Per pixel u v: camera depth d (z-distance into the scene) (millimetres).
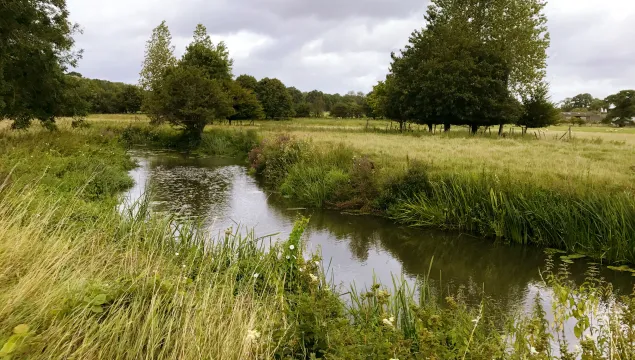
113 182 13172
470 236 9875
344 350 3025
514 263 8172
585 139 28250
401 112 35125
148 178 16688
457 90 31500
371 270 7559
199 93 29391
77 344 2736
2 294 2893
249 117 59406
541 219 9148
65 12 18094
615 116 90062
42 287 3123
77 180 10727
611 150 19562
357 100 113438
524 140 26750
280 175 15578
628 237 7918
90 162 13922
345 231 10211
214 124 45562
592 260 8156
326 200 12727
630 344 3402
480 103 31234
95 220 6281
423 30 35719
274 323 3621
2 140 14695
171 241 6094
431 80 32438
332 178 13266
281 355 3205
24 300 2898
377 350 3102
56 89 18156
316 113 91250
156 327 2965
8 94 16062
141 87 45562
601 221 8328
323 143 19297
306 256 7406
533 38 34562
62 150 15508
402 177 11773
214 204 12414
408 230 10344
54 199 6457
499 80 31484
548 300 6309
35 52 16594
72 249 4016
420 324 3625
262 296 4320
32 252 3768
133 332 2955
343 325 3566
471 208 10203
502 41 33531
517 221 9312
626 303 4023
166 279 3945
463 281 7199
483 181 10641
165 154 26203
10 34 15133
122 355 2711
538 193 9562
